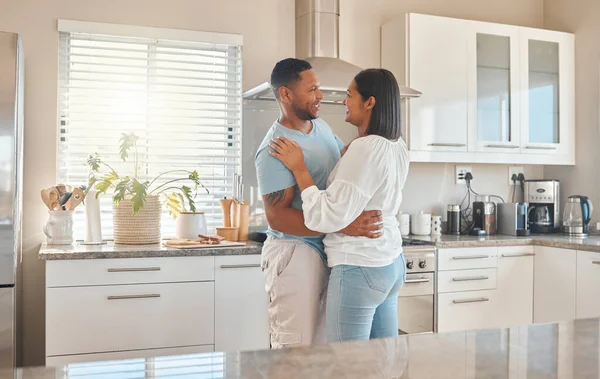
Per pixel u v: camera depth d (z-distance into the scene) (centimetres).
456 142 369
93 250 277
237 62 360
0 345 253
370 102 188
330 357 65
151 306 280
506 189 423
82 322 271
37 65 320
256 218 356
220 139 358
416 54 360
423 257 328
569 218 385
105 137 336
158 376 58
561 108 400
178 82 353
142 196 298
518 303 358
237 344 294
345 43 381
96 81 334
